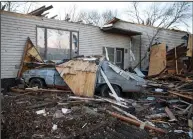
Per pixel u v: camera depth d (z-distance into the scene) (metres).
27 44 10.78
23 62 10.62
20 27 10.53
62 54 12.39
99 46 14.34
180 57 16.59
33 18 11.02
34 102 7.39
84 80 8.54
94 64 8.83
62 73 8.97
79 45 13.15
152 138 5.35
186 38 19.48
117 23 16.48
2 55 9.92
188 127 6.31
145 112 7.45
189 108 7.75
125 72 9.16
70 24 12.64
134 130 5.63
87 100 7.68
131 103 7.95
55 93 8.84
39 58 11.02
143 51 17.62
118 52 15.85
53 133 4.93
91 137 4.92
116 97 8.08
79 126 5.33
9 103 6.84
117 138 5.07
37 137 4.66
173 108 8.16
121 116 6.28
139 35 17.30
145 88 10.99
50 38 11.78
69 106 7.07
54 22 11.91
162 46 16.30
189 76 14.41
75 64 9.14
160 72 15.70
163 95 10.19
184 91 10.16
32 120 5.54
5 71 10.07
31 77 9.71
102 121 5.73
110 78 8.81
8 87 10.07
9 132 4.74
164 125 6.37
